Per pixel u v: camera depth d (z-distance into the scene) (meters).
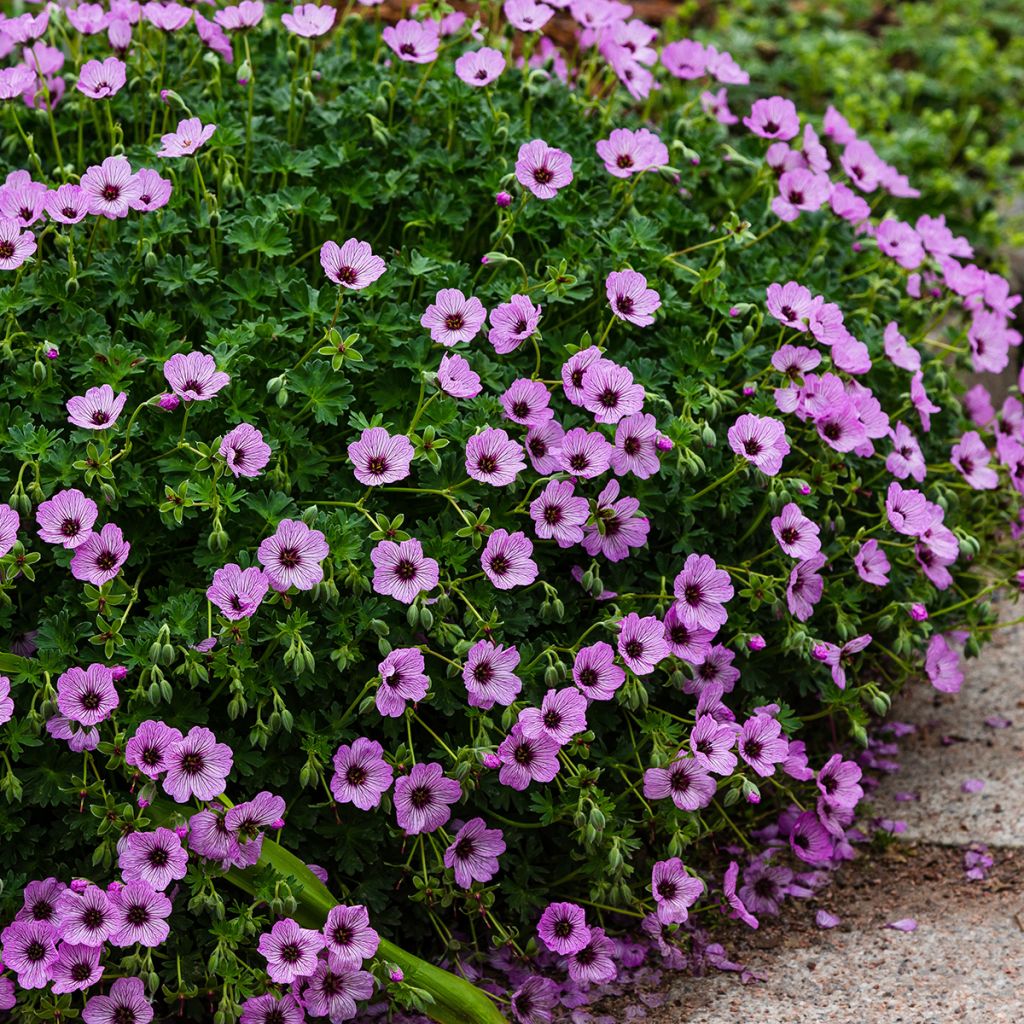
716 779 3.08
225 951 2.48
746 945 2.93
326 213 3.16
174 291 2.99
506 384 2.93
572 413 3.01
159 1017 2.61
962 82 5.80
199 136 3.03
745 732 2.79
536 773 2.63
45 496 2.67
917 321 3.81
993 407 4.55
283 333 2.91
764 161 3.56
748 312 3.21
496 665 2.63
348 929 2.49
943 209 4.84
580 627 2.90
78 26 3.40
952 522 3.51
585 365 2.81
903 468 3.16
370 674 2.70
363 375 3.00
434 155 3.30
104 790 2.48
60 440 2.73
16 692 2.60
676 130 3.64
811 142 3.56
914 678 3.70
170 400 2.61
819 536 3.21
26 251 2.83
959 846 3.16
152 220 3.05
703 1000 2.76
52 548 2.71
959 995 2.71
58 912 2.43
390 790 2.65
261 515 2.69
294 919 2.52
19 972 2.42
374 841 2.69
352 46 3.68
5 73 3.18
